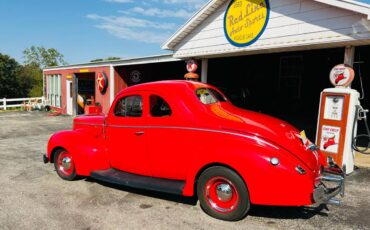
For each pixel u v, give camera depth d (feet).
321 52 37.70
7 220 12.57
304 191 10.69
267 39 23.52
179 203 14.25
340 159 18.33
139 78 53.21
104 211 13.41
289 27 21.97
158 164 13.93
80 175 17.38
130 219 12.57
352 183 16.72
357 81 36.73
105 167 16.42
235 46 26.20
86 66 56.59
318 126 19.35
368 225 11.81
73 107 61.36
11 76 141.38
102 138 16.55
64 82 65.82
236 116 12.81
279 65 42.27
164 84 14.32
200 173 12.73
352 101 17.89
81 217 12.82
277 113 42.80
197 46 30.22
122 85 51.19
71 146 16.99
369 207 13.51
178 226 11.85
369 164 20.08
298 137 12.47
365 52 34.09
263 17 23.53
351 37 18.65
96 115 17.88
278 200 10.84
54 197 15.17
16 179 18.30
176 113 13.32
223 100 15.42
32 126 45.21
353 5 17.88
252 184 11.09
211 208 12.46
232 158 11.39
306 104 39.86
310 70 39.09
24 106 75.00
